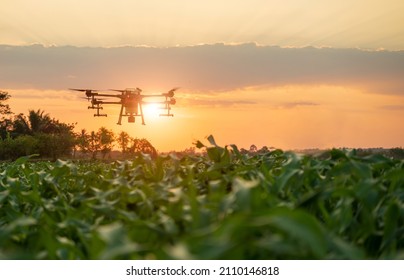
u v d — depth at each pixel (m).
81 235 0.78
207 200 0.87
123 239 0.54
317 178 1.16
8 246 0.86
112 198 1.29
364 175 0.99
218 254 0.47
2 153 44.44
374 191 0.87
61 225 0.86
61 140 47.66
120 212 0.90
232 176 1.32
